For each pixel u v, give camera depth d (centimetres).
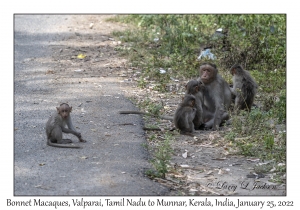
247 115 1385
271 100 1534
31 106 1462
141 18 2597
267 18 2325
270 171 1089
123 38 2283
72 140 1207
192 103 1300
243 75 1520
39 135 1230
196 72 1855
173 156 1159
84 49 2158
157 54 2066
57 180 980
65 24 2600
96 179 987
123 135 1247
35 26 2548
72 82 1725
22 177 988
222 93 1433
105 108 1459
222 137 1288
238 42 2136
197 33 2266
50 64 1952
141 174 1028
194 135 1307
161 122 1390
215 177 1055
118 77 1802
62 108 1159
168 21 2380
